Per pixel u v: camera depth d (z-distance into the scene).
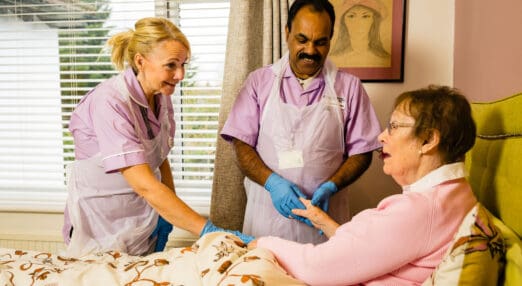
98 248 1.47
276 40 1.94
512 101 0.98
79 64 2.29
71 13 2.25
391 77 1.99
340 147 1.57
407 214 0.90
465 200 0.94
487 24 1.45
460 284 0.81
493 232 0.84
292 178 1.52
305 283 0.99
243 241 1.27
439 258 0.90
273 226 1.58
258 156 1.57
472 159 1.25
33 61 2.34
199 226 1.31
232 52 1.98
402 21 1.96
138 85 1.42
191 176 2.36
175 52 1.36
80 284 1.07
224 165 2.01
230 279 0.93
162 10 2.20
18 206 2.35
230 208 2.01
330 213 1.60
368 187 2.08
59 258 1.25
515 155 0.92
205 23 2.22
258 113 1.62
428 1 1.96
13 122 2.32
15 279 1.09
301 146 1.52
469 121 0.94
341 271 0.95
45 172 2.36
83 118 1.45
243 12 1.96
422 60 1.99
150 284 1.05
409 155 0.97
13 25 2.32
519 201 0.88
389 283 0.94
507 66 1.24
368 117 1.59
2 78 2.37
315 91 1.56
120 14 2.26
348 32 2.00
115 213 1.50
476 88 1.58
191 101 2.28
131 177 1.33
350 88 1.59
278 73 1.59
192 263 1.11
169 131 1.65
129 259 1.25
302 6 1.45
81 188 1.48
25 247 2.30
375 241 0.92
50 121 2.33
